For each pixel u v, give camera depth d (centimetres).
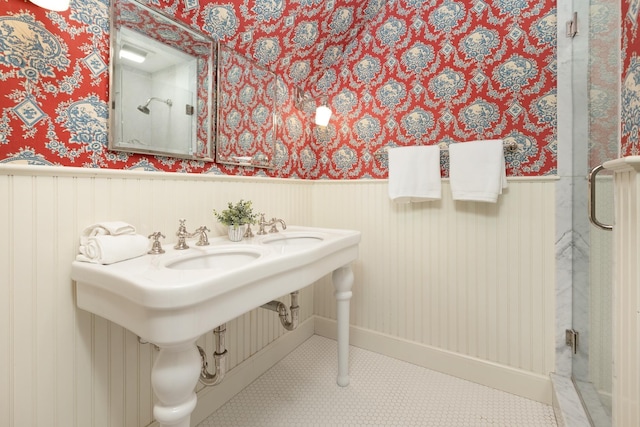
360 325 198
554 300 143
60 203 91
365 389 157
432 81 169
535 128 145
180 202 127
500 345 156
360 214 194
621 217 74
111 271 81
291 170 195
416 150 165
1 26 80
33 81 86
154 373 76
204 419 135
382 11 184
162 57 120
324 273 126
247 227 145
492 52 154
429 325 174
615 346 78
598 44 121
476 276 160
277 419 136
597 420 116
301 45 181
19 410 85
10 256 82
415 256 177
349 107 198
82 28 97
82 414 98
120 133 106
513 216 150
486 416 137
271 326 178
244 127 159
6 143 82
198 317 73
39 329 88
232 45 151
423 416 138
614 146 106
